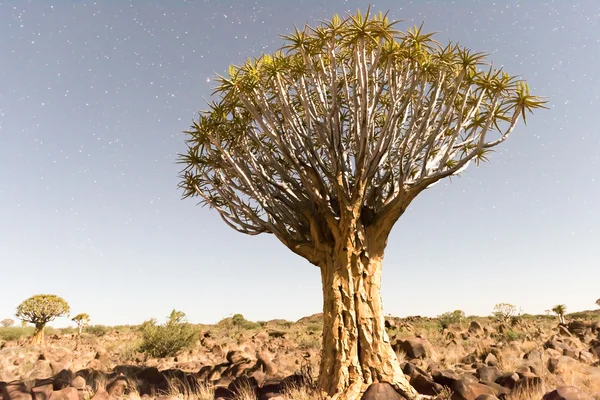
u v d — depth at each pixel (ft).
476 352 33.71
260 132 28.25
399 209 21.77
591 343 41.83
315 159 22.11
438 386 19.57
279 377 26.03
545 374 22.21
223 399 20.62
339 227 21.29
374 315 20.48
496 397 17.13
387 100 28.07
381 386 18.12
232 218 26.13
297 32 21.83
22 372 33.47
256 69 23.61
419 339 35.70
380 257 21.75
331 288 20.85
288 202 24.68
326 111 22.59
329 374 19.85
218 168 26.86
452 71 23.25
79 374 25.95
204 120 25.26
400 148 21.77
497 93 22.18
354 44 21.04
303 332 75.87
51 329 93.81
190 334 49.73
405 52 20.92
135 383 25.05
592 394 19.38
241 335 71.51
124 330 103.55
